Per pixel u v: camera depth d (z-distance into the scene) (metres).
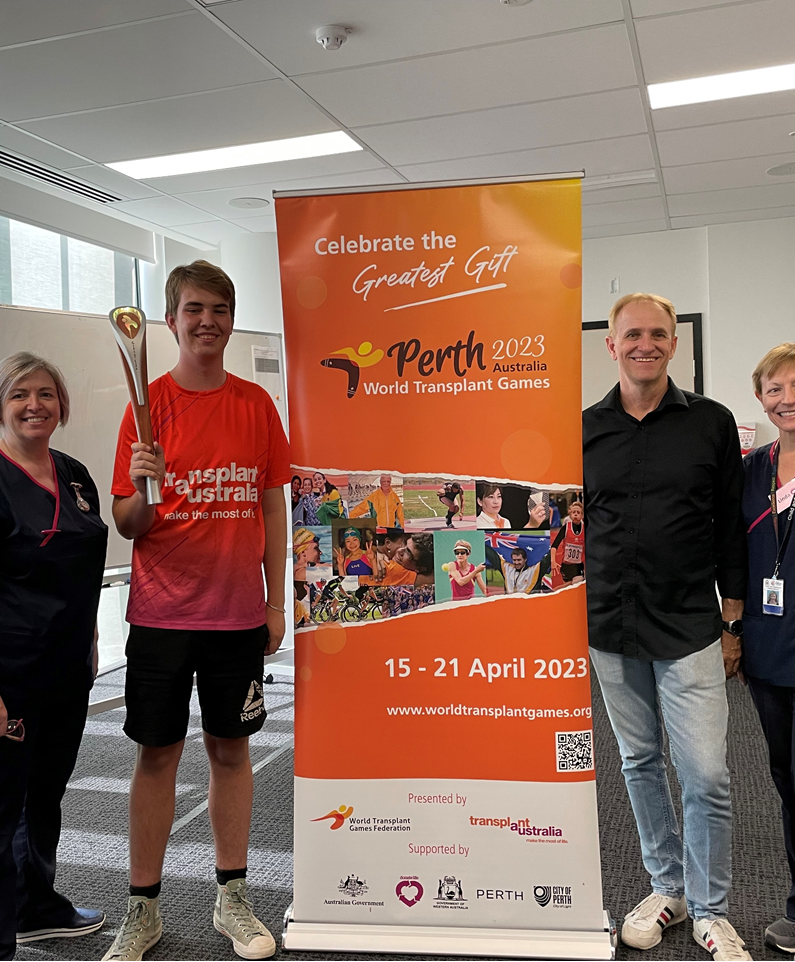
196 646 2.17
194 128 4.41
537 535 2.02
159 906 2.45
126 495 2.19
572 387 2.01
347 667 2.09
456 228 2.03
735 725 4.15
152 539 2.17
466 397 2.04
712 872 2.11
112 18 3.25
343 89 3.96
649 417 2.20
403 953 2.02
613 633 2.21
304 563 2.10
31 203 5.45
